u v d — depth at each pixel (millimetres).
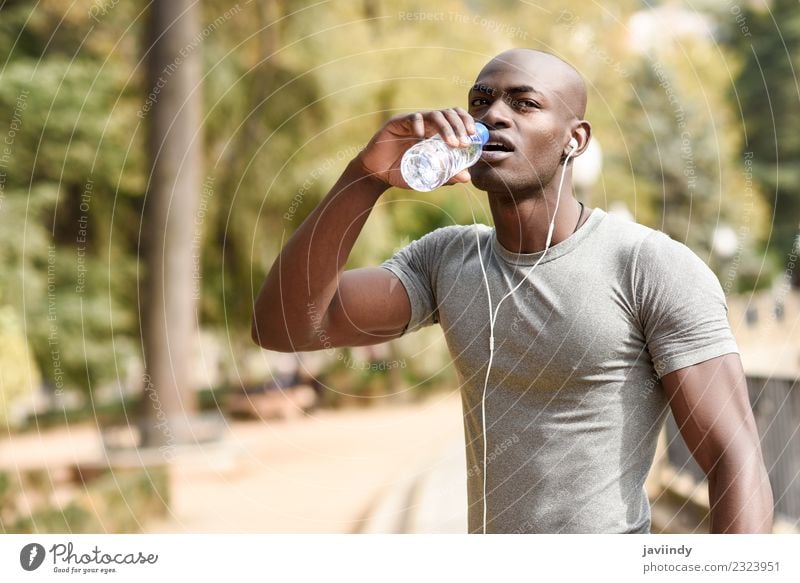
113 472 7496
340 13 14031
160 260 11773
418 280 2184
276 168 14594
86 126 15375
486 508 1994
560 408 1917
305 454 12930
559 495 1903
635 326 1883
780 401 5691
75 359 16609
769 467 5801
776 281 23438
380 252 14594
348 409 18109
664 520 6004
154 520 7777
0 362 13008
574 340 1889
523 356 1944
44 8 15219
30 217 15773
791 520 5559
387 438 14406
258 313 2131
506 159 1922
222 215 15109
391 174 2014
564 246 1935
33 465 11125
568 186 2002
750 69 29328
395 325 2195
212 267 15781
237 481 10414
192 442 10883
